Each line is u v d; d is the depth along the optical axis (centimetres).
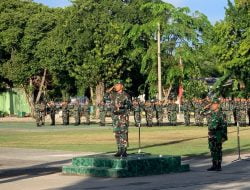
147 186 1271
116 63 5700
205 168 1666
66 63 5797
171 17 5966
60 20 5812
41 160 1984
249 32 4784
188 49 5934
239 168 1653
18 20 6325
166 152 2195
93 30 5588
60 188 1273
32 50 6278
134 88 6456
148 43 6031
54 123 4872
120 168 1468
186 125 4400
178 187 1248
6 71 6438
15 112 7894
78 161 1573
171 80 5950
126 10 5906
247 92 5066
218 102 1609
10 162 1927
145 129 3897
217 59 5178
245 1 4856
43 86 6869
